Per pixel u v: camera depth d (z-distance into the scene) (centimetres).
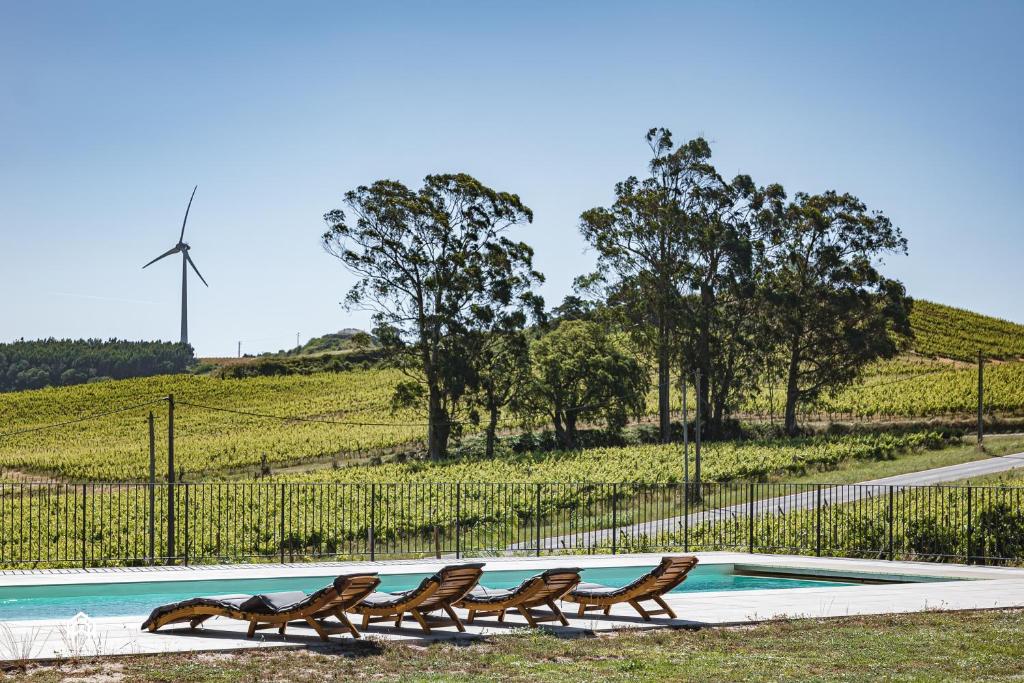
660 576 1230
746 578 1898
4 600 1557
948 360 10688
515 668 957
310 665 957
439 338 6806
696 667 962
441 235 6738
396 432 7831
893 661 993
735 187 7488
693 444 6425
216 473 6644
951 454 5781
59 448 7938
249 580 1703
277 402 9875
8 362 19212
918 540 2167
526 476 4966
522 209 6944
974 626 1192
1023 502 2286
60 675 896
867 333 7394
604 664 979
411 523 3153
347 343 17300
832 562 1942
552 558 2041
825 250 7394
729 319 7531
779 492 4300
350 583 1071
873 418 7706
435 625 1190
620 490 4075
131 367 19325
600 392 7188
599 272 7400
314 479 4956
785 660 996
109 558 2220
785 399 8531
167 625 1175
